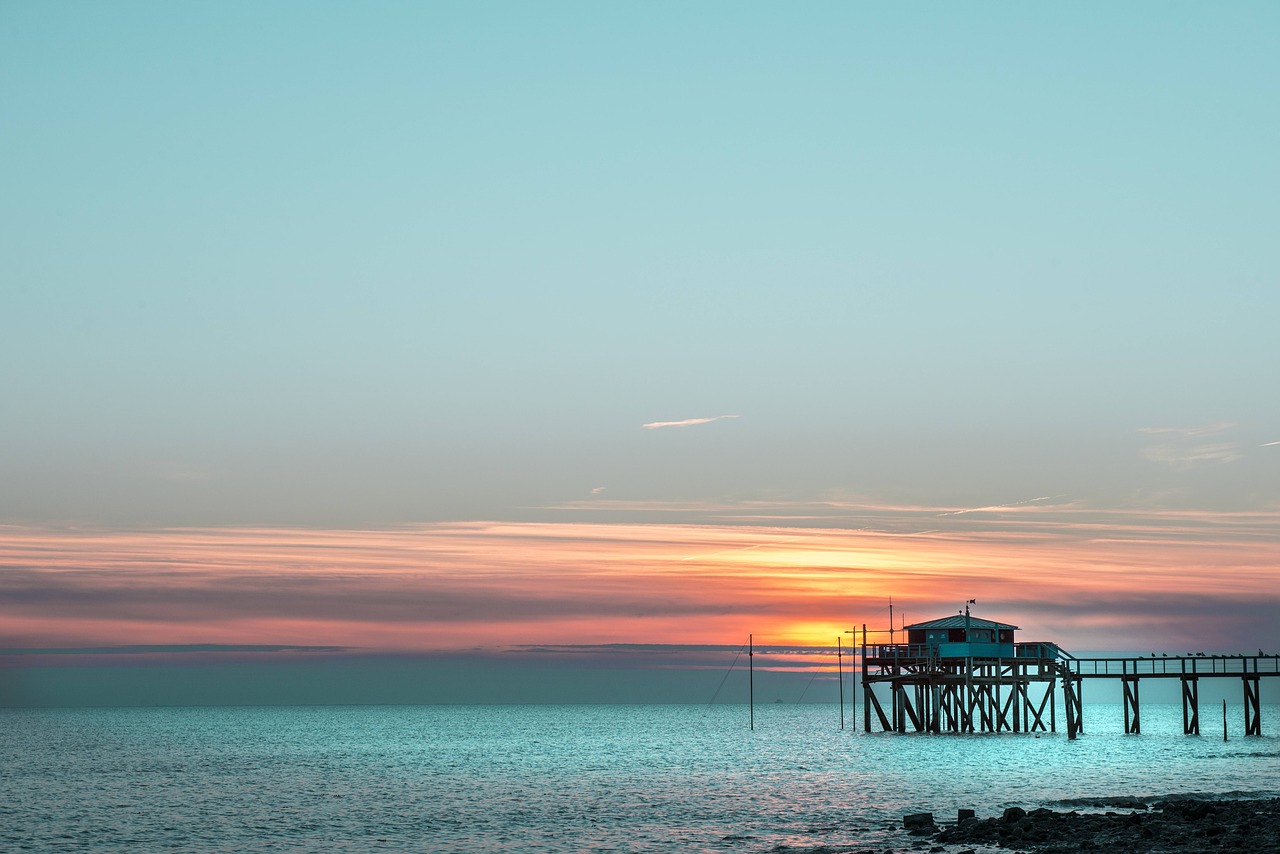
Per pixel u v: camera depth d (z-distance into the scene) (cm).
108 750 15225
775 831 5872
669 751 13700
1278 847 4409
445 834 6134
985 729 12656
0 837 6300
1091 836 4928
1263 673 11850
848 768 9725
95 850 5834
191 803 7931
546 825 6391
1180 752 10731
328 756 13462
